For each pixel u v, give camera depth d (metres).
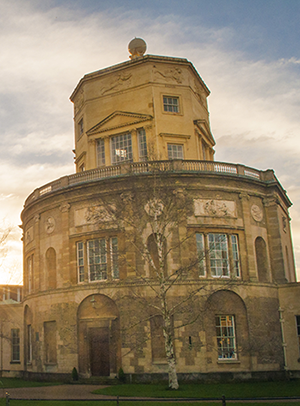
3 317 53.62
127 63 49.38
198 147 49.38
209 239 41.06
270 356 40.19
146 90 48.28
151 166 39.00
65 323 41.25
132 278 39.38
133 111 48.34
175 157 47.56
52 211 45.41
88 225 42.25
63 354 40.75
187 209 38.09
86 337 40.16
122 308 39.03
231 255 41.12
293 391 30.95
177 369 37.12
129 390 31.95
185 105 48.81
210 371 37.84
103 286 40.03
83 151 50.59
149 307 38.44
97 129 49.44
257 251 43.97
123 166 42.00
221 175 41.88
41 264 45.84
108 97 49.88
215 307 39.47
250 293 40.75
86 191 42.91
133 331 38.19
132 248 39.94
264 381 38.84
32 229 48.47
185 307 38.28
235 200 42.72
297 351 41.00
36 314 44.72
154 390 31.61
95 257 41.78
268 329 40.91
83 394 30.66
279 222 44.97
